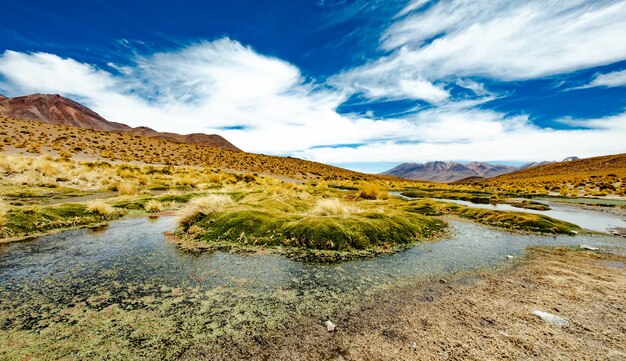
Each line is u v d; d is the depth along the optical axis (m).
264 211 12.55
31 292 6.14
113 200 17.45
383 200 22.55
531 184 71.38
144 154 63.38
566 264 8.81
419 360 4.20
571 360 4.23
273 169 78.06
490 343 4.62
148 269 7.59
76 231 11.41
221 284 6.78
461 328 5.05
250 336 4.75
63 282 6.68
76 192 20.83
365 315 5.48
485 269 8.22
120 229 11.82
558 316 5.49
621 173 76.62
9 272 7.17
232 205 13.75
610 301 6.18
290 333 4.85
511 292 6.61
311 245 9.94
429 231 12.90
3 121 62.19
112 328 4.89
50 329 4.82
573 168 115.62
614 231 14.96
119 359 4.14
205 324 5.07
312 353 4.34
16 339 4.54
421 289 6.74
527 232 13.75
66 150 50.28
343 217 12.12
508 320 5.34
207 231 10.88
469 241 11.71
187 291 6.37
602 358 4.27
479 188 59.53
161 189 26.25
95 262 8.00
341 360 4.20
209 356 4.24
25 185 21.14
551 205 28.97
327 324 5.04
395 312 5.62
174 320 5.18
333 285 6.90
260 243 10.01
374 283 7.06
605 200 34.41
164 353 4.30
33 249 9.00
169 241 10.19
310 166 105.88
